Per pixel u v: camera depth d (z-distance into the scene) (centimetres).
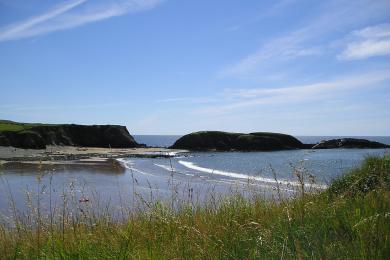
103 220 771
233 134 9675
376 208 550
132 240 567
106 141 9625
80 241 559
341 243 470
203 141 9488
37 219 704
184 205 838
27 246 582
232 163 5478
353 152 7256
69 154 6247
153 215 697
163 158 6481
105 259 488
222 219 696
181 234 590
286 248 468
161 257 478
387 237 442
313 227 550
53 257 510
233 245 527
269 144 9312
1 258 549
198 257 488
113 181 2806
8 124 9100
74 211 910
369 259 407
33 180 2558
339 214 584
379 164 1059
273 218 670
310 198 741
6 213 1234
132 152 7600
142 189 2219
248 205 822
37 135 7450
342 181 992
